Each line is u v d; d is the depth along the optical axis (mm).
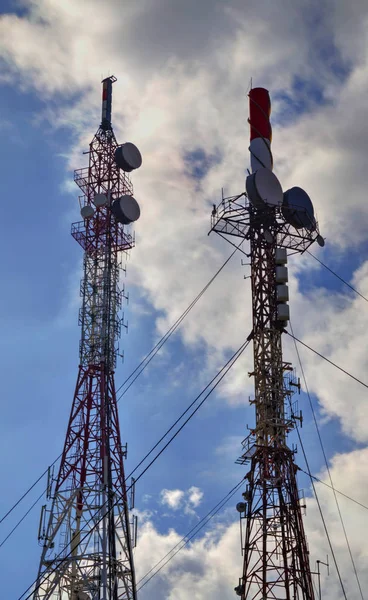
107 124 150750
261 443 95438
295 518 92438
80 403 132500
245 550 91312
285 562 89938
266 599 88500
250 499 93375
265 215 101438
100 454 128750
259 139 108000
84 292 140000
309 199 103375
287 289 99938
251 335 99938
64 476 127250
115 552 124625
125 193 146125
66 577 120438
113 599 122000
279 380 98000
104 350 135875
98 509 124188
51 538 122188
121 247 143875
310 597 89625
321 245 103625
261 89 111125
